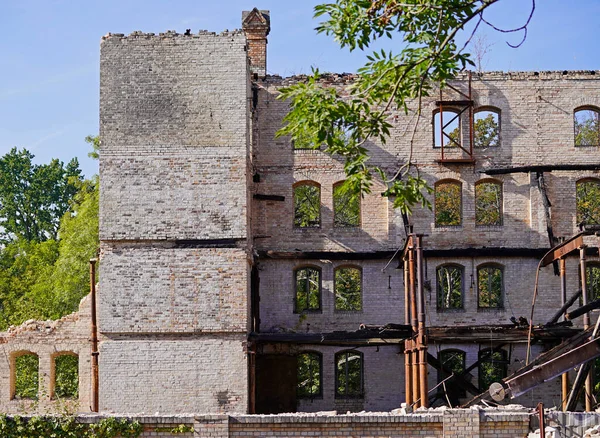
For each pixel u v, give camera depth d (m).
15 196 80.44
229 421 23.86
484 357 37.88
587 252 39.03
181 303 35.59
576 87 40.22
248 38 41.47
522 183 39.88
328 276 39.50
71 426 23.95
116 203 36.00
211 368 35.34
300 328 39.22
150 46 36.53
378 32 21.70
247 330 35.66
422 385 31.53
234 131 36.25
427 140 39.97
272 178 39.84
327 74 40.44
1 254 74.31
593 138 60.06
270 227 39.69
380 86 21.98
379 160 39.88
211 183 36.06
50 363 37.66
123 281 35.75
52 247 69.50
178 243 35.91
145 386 35.31
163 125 36.28
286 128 22.28
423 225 39.75
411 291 33.25
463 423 23.52
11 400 37.56
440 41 21.33
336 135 22.02
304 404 38.84
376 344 36.50
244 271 35.66
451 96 39.97
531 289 39.28
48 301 60.84
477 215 56.97
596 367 39.12
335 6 21.62
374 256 39.28
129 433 23.83
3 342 37.78
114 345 35.53
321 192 39.84
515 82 40.22
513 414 23.56
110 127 36.28
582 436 23.44
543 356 31.61
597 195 56.66
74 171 83.44
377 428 23.77
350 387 44.81
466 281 39.34
